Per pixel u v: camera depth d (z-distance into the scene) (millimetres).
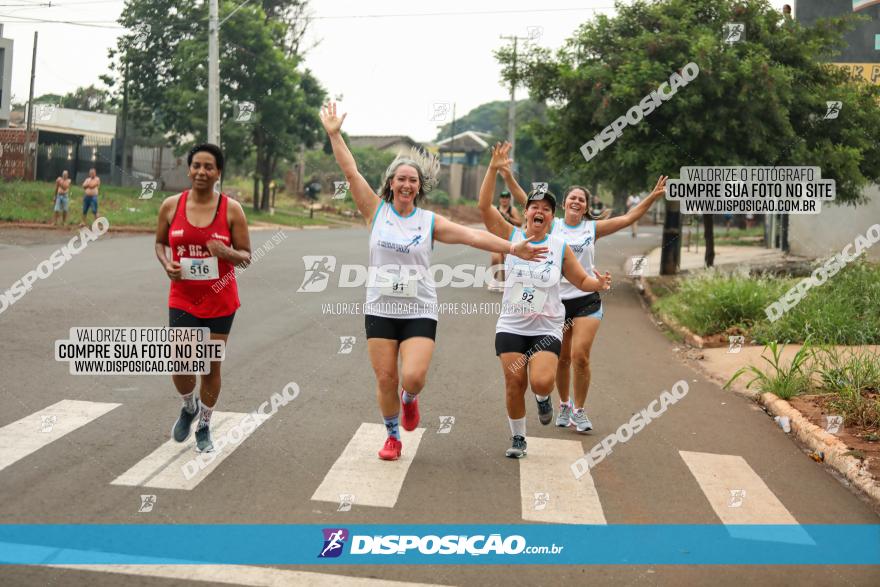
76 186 29984
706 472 6352
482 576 4434
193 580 4230
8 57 30359
